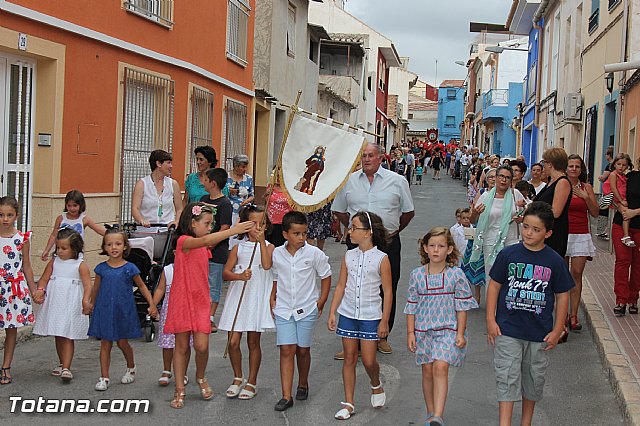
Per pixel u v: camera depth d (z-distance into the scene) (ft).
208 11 52.11
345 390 21.34
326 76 111.86
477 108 176.76
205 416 20.98
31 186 34.96
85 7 36.86
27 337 28.43
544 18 95.40
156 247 30.27
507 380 18.83
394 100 204.44
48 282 23.85
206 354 22.07
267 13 67.87
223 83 55.98
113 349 27.89
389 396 22.99
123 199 41.37
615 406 22.33
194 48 49.85
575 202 30.45
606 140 60.34
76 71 36.52
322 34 92.12
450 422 20.84
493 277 19.30
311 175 25.46
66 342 23.71
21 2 32.35
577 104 70.90
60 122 35.47
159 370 25.30
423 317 20.24
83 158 37.32
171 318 21.79
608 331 28.99
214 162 33.19
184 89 48.34
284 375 21.79
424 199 102.68
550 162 28.66
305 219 21.80
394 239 27.43
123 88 40.57
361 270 21.33
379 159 27.25
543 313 18.72
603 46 61.77
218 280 30.12
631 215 30.96
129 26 40.98
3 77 33.12
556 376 25.17
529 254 18.98
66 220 28.25
